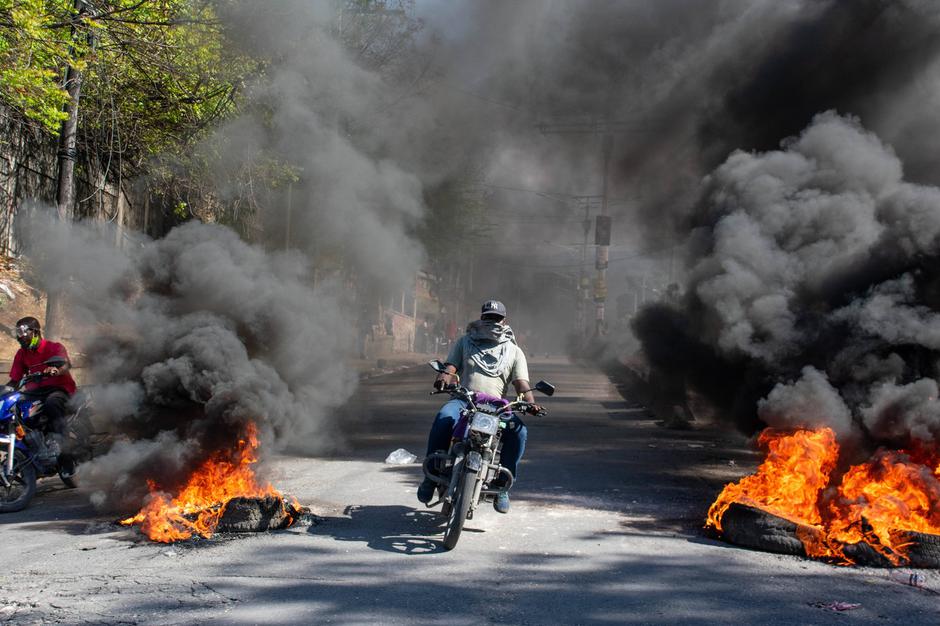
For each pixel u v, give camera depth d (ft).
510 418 19.83
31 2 27.32
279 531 19.03
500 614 13.50
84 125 43.06
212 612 13.37
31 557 16.71
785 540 17.61
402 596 14.35
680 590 14.93
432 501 22.74
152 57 36.19
